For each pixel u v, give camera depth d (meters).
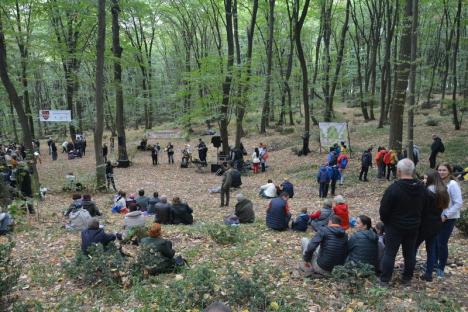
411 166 5.17
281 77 34.34
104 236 7.32
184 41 42.09
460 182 14.68
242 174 21.59
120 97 25.16
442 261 5.95
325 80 30.75
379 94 40.81
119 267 6.55
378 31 30.62
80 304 5.80
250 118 40.47
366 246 6.01
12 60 22.70
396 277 6.01
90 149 35.62
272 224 10.27
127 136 42.75
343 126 22.50
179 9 38.47
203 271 5.89
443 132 24.22
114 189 17.84
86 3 21.03
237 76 21.97
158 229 7.04
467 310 4.93
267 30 34.69
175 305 5.45
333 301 5.38
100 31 16.16
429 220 5.53
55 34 24.58
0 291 5.27
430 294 5.41
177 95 24.45
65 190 17.17
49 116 21.55
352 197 14.98
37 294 6.21
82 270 6.61
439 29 32.94
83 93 28.08
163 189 18.17
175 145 34.91
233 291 5.55
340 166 16.98
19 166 12.81
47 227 10.62
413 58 13.03
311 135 29.03
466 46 33.41
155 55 58.50
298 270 6.64
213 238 9.03
